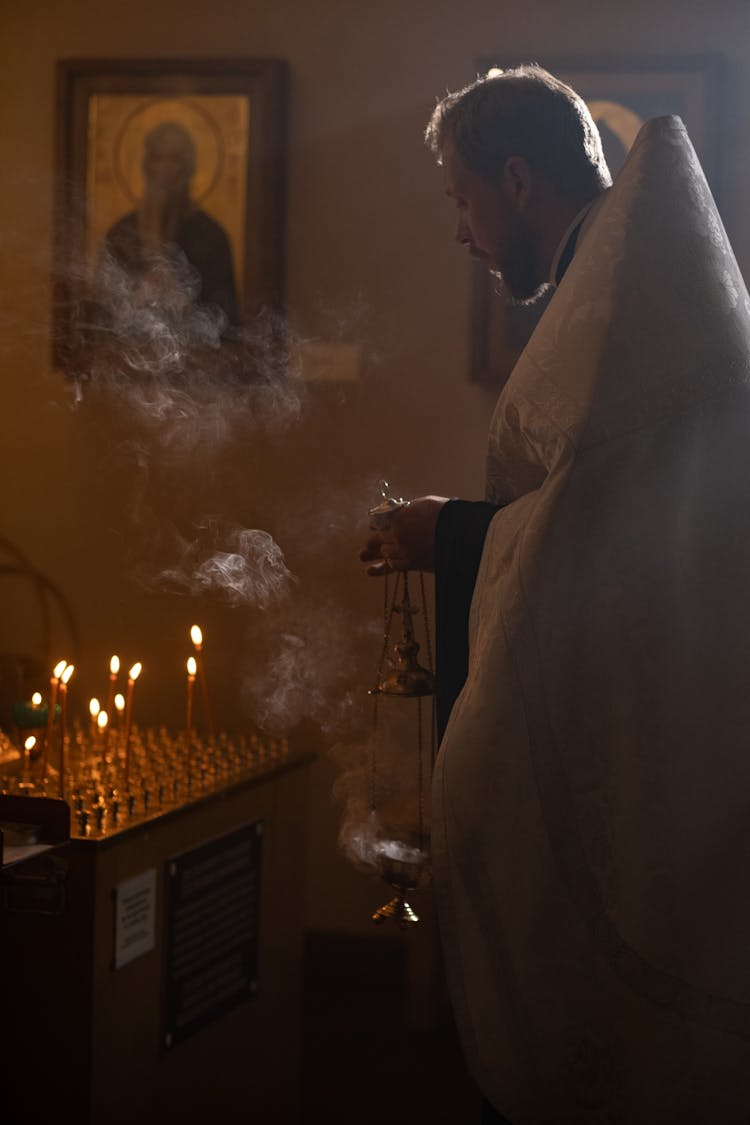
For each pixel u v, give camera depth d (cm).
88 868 196
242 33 337
